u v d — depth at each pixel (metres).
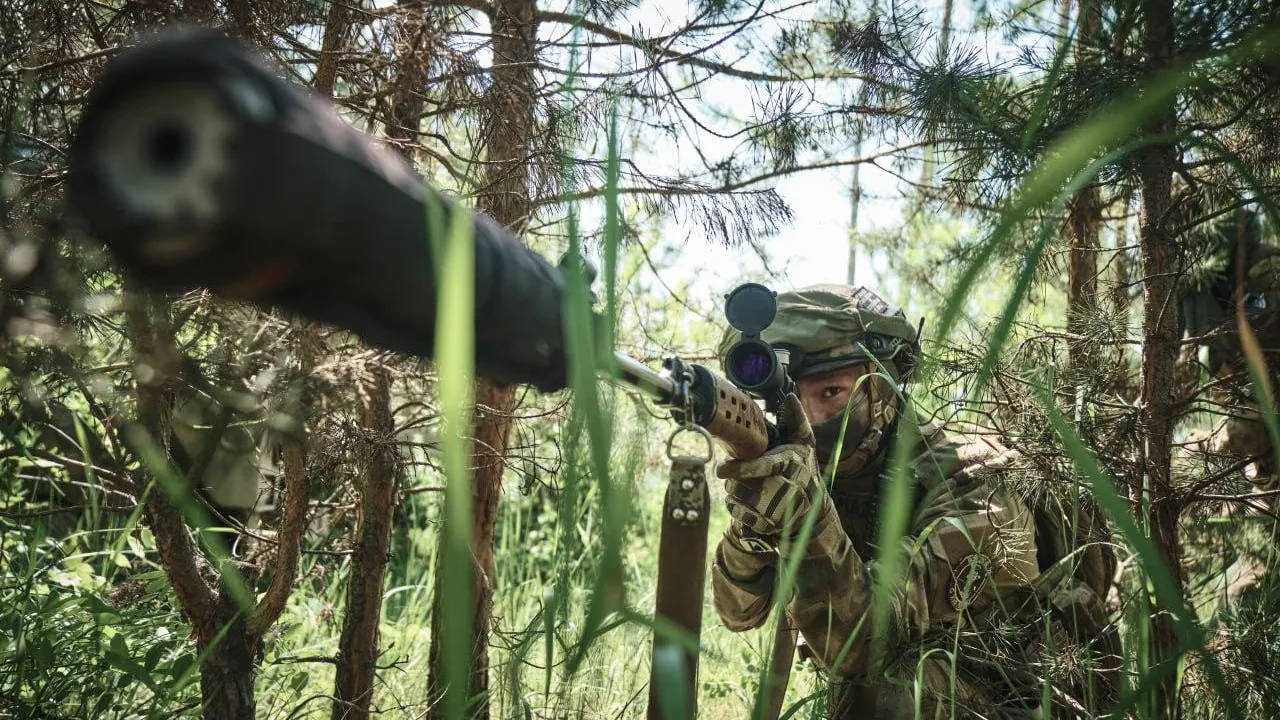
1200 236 2.46
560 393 2.21
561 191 2.07
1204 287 2.74
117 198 0.48
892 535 1.08
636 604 3.17
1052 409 1.05
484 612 2.22
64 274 1.14
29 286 1.11
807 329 2.17
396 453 1.95
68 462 1.75
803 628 1.89
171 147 0.49
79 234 1.09
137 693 2.02
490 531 2.32
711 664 3.12
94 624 1.95
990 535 1.98
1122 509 0.99
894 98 2.57
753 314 1.60
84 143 0.49
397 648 2.96
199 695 2.00
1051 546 2.21
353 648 2.10
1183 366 2.84
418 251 0.60
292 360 1.41
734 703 3.00
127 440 1.47
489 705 2.17
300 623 2.54
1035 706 2.09
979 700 2.00
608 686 2.33
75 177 0.49
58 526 2.55
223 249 0.51
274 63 1.68
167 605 2.28
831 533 1.77
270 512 2.17
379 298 0.60
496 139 2.03
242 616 1.73
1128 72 1.89
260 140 0.49
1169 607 0.98
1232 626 1.98
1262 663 1.88
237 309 1.40
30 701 1.76
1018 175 2.02
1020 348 2.14
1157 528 2.11
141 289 1.24
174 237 0.49
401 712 2.51
